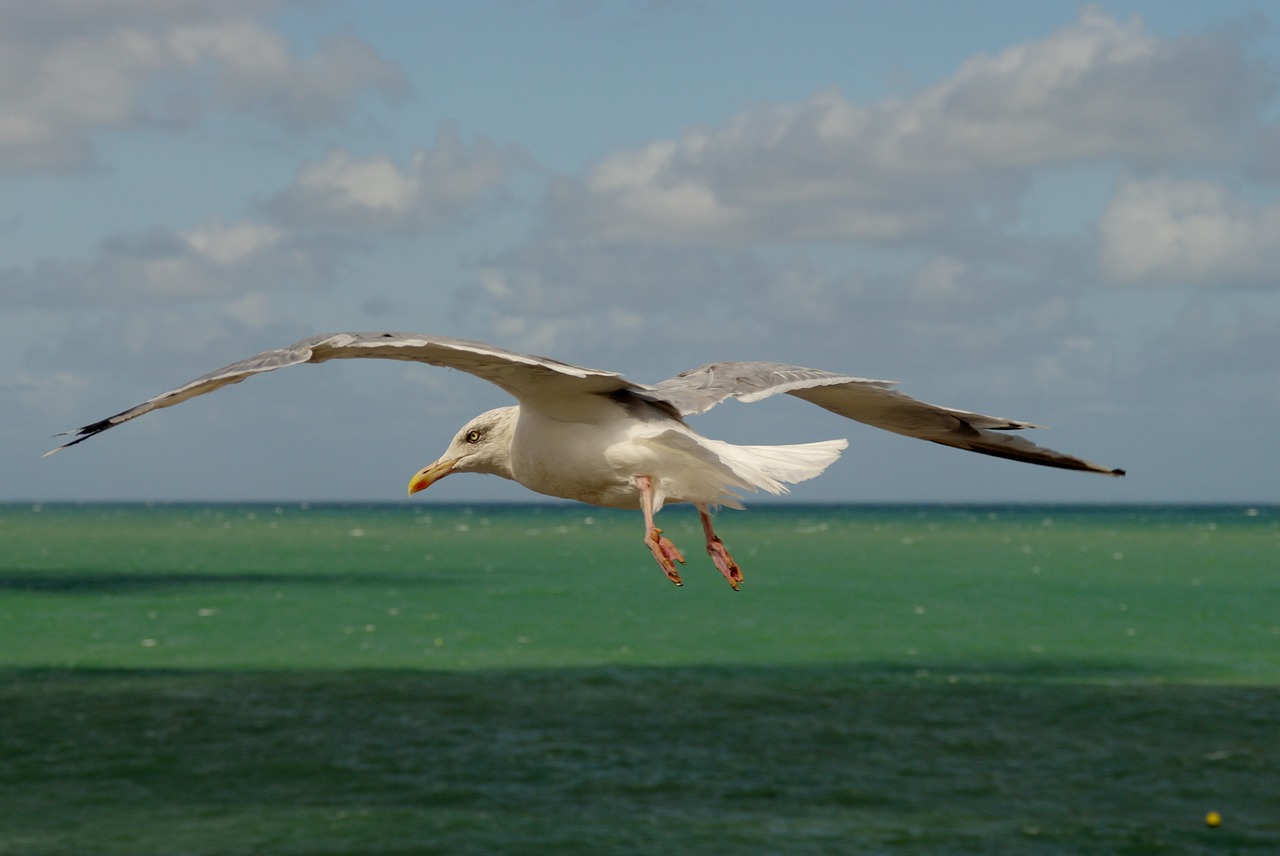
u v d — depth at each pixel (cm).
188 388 520
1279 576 6956
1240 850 1562
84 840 1602
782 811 1744
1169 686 2908
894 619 4622
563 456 737
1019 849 1570
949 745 2178
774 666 3272
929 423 803
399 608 4953
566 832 1638
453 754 2083
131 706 2545
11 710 2495
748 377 749
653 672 3131
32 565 7619
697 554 8862
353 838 1606
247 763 2011
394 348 564
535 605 5153
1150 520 19512
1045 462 788
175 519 18812
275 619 4531
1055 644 3841
